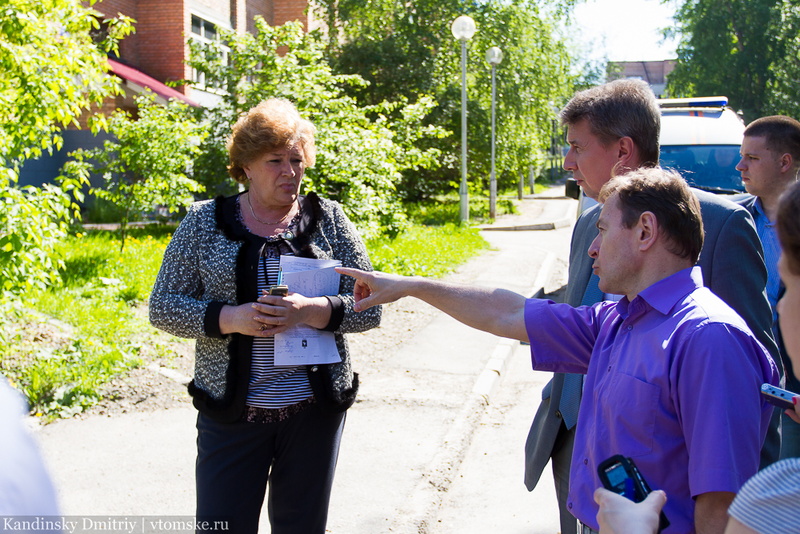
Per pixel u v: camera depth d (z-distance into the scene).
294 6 24.50
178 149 11.41
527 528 3.95
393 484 4.27
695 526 1.73
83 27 7.23
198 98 20.14
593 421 1.99
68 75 6.25
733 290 2.32
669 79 35.81
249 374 2.61
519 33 22.89
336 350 2.73
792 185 1.38
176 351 6.53
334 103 11.62
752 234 2.37
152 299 2.70
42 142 6.27
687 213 1.91
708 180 8.42
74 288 8.13
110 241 11.65
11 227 4.95
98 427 4.92
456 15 22.23
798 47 31.89
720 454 1.66
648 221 1.91
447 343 7.34
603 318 2.23
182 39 19.53
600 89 2.55
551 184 46.12
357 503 4.04
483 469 4.69
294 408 2.65
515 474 4.61
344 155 10.66
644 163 2.50
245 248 2.68
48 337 6.46
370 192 10.63
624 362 1.91
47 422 4.97
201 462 2.68
